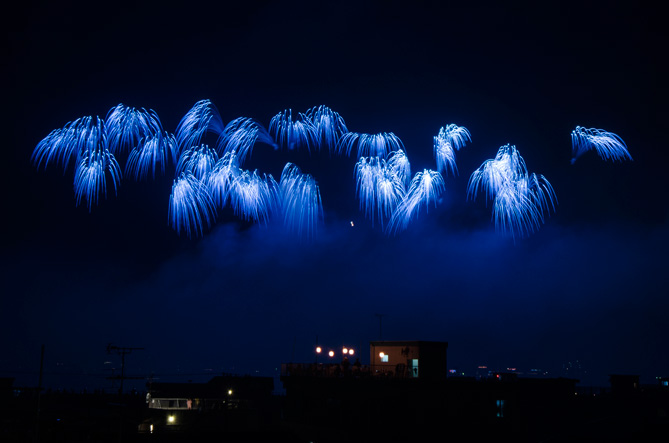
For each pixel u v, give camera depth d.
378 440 37.41
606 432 46.38
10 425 44.50
